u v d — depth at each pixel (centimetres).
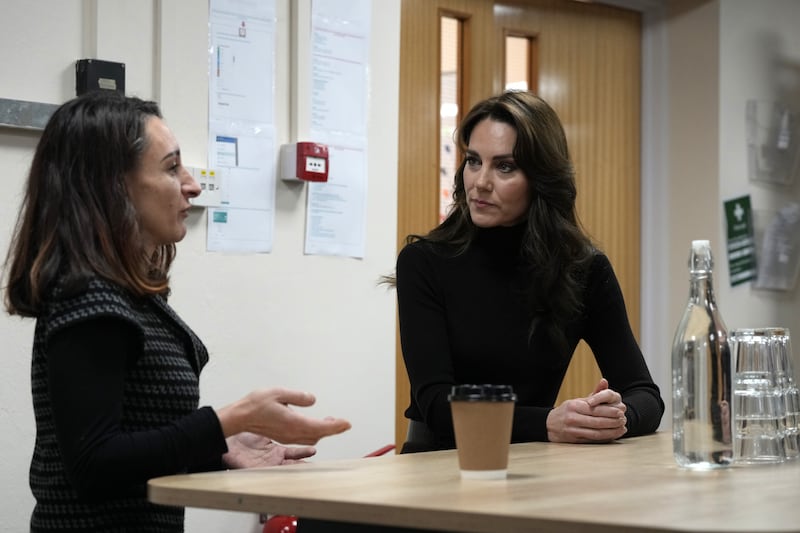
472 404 135
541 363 212
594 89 425
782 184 452
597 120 426
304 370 304
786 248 450
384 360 323
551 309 212
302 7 305
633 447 180
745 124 438
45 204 157
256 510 123
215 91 287
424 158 364
